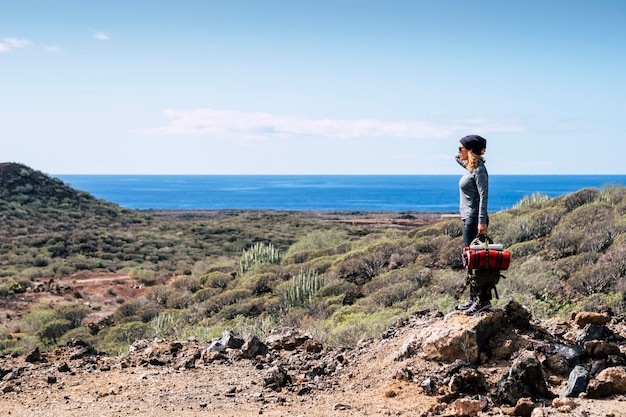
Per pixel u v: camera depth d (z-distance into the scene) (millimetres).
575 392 5461
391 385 5992
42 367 7633
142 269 43156
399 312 14812
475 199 6746
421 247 21344
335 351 7785
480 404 5305
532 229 20375
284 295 19906
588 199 22344
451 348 6215
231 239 62594
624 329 6941
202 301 24188
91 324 23672
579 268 15422
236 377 6938
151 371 7301
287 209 173750
